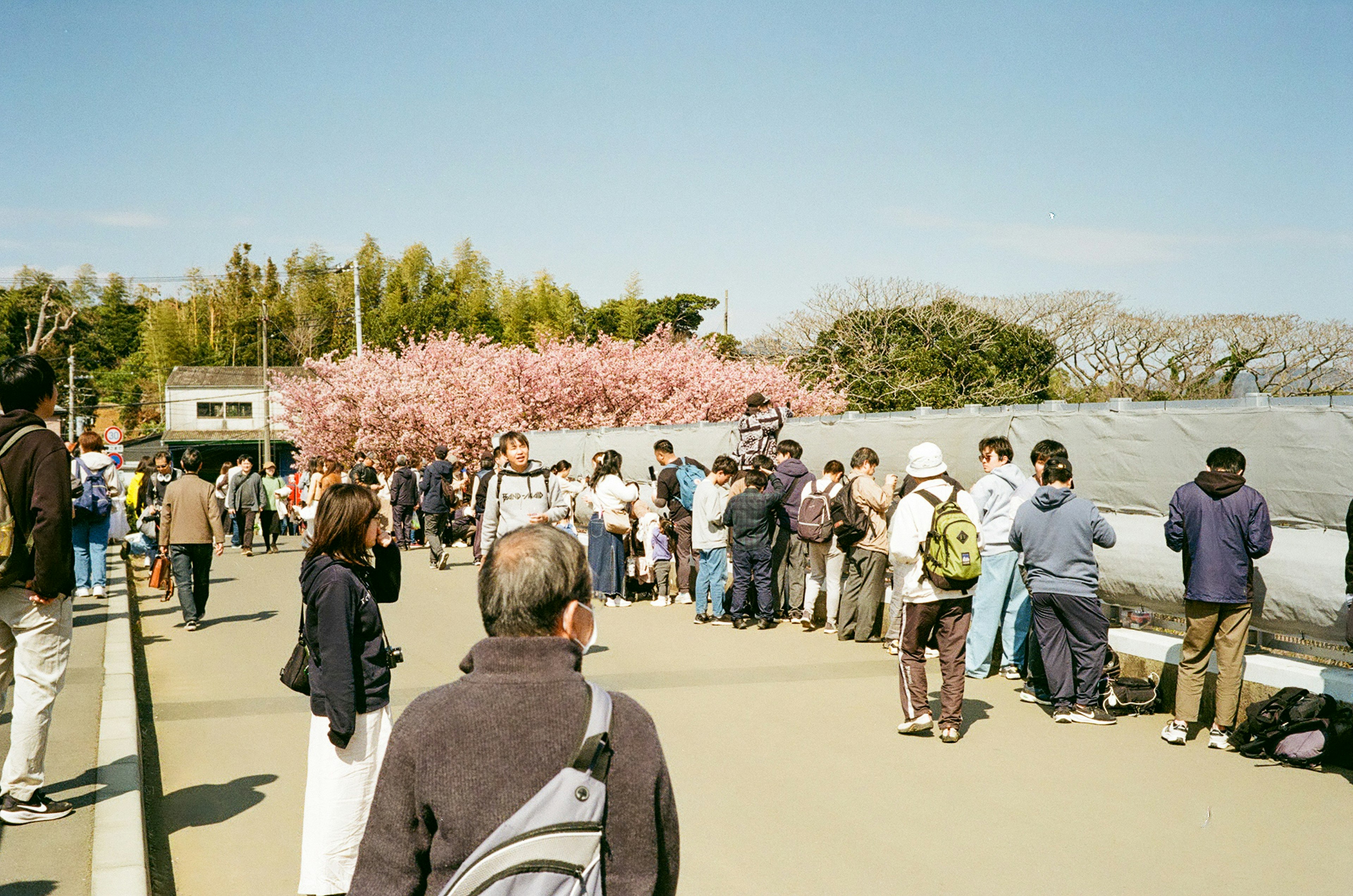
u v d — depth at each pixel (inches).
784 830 193.9
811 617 409.4
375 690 158.2
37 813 178.1
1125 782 219.6
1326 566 237.6
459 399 1302.9
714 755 240.8
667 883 74.7
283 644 391.2
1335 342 1386.6
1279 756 229.8
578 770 69.9
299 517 879.7
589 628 81.0
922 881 170.4
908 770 229.0
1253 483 264.2
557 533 80.4
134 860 160.4
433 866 70.4
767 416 487.5
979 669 325.7
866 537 376.2
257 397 2554.1
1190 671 244.5
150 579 431.5
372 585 167.0
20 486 169.0
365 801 157.9
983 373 1385.3
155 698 306.8
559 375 1264.8
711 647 375.2
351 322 3316.9
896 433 409.4
